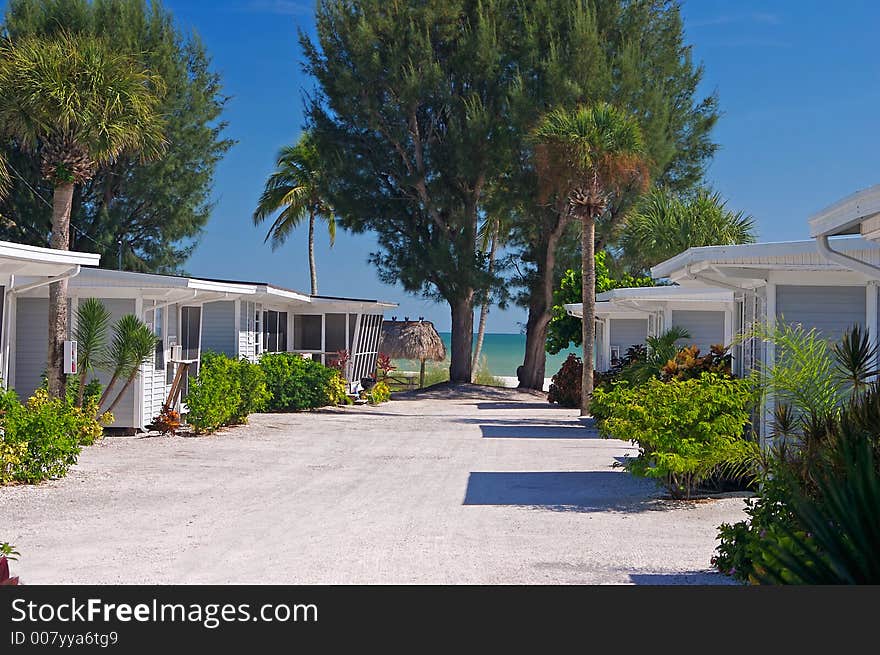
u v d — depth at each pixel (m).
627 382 15.12
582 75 34.56
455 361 40.59
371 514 10.54
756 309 13.63
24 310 18.80
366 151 37.03
